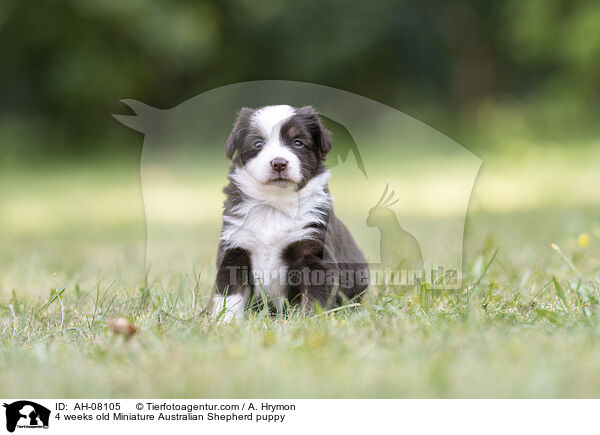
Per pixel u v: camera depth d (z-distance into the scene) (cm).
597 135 2930
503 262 837
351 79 3497
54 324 625
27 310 670
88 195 2178
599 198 1562
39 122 3291
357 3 3381
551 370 425
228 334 537
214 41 3328
